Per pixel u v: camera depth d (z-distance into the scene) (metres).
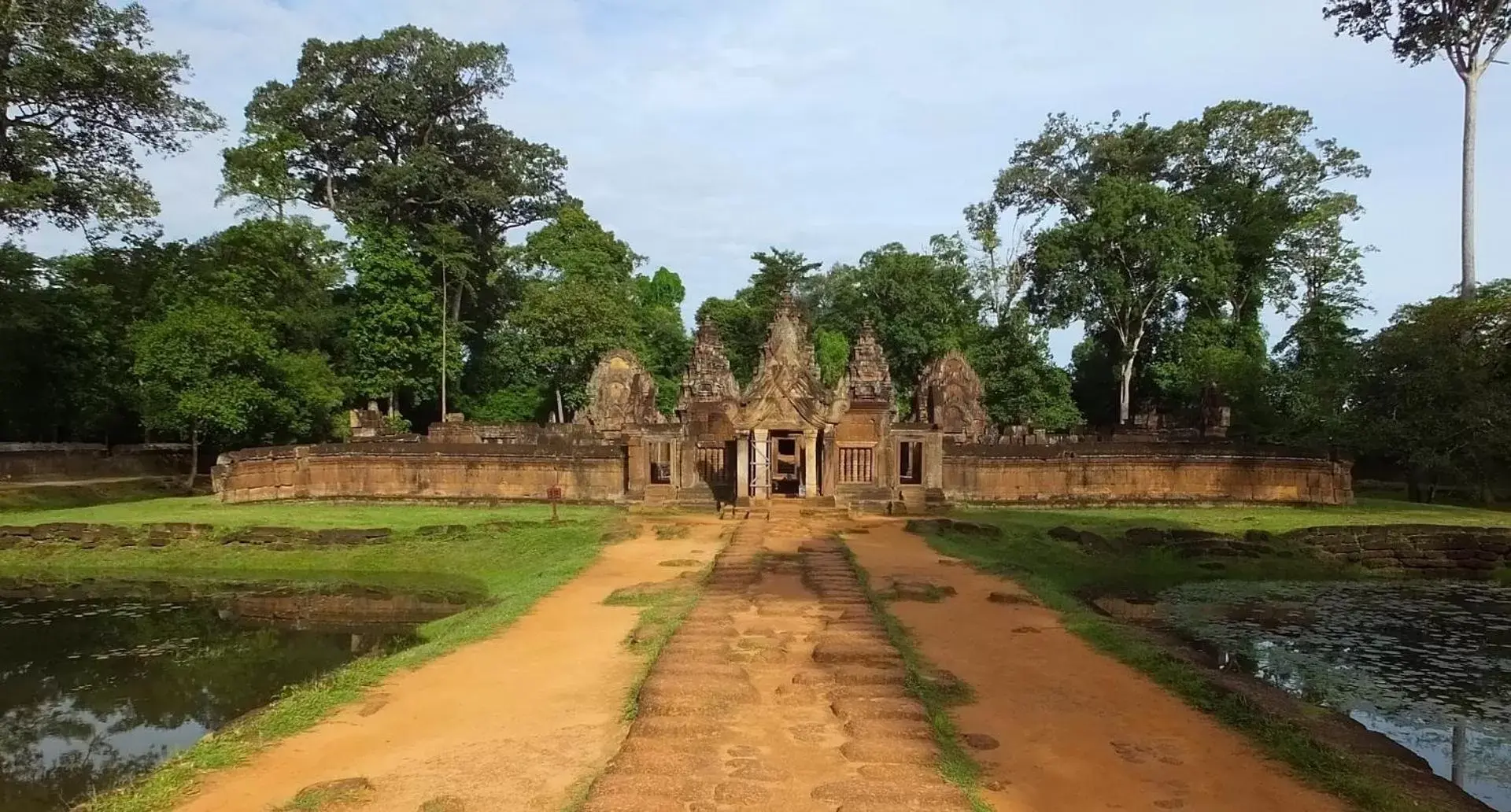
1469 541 28.53
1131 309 60.75
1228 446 38.75
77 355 44.97
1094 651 13.77
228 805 8.31
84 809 8.56
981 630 15.06
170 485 45.31
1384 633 18.66
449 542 27.16
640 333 71.06
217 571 25.88
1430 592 23.92
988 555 24.41
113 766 11.73
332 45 59.97
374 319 56.62
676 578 19.69
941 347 63.25
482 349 70.31
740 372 71.88
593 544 25.19
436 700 11.34
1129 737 10.10
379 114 60.81
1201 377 56.81
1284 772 9.20
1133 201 56.56
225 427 42.22
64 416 46.41
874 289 66.19
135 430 51.53
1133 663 13.13
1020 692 11.69
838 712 10.27
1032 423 58.94
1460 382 37.28
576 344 60.62
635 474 34.34
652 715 10.07
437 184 61.47
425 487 38.09
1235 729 10.41
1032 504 37.75
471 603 20.97
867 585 18.50
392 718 10.68
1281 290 63.41
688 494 33.34
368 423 45.69
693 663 11.99
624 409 50.09
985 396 60.44
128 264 49.41
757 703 10.61
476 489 37.72
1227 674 14.42
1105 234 56.81
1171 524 31.61
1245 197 59.03
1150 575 25.30
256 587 23.75
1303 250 61.56
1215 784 8.84
